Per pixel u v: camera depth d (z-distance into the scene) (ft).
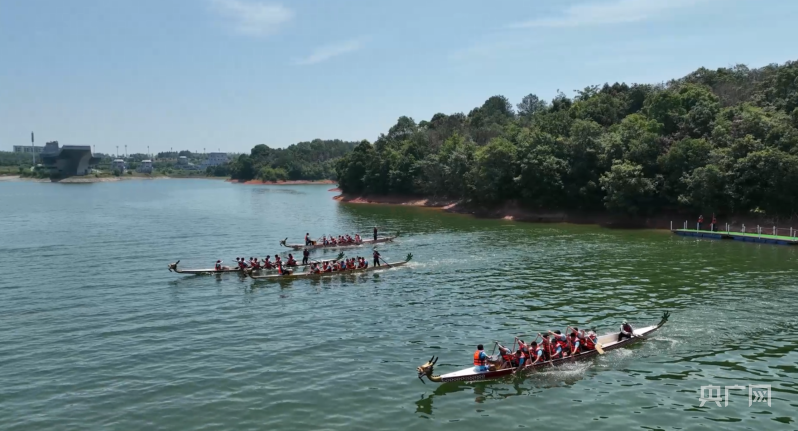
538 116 393.91
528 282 145.89
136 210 392.47
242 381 82.74
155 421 70.85
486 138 451.12
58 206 425.69
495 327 107.14
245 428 68.74
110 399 77.30
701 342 96.84
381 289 141.49
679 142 262.26
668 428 67.62
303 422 70.13
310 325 110.42
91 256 194.29
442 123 531.91
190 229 277.03
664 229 253.65
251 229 277.64
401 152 472.03
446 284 145.69
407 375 84.69
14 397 78.23
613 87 433.89
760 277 147.13
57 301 130.52
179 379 83.71
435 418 71.05
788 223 225.15
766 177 227.61
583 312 116.16
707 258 177.17
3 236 247.09
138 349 96.99
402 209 396.78
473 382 82.23
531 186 305.94
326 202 486.38
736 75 383.65
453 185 384.27
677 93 313.12
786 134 234.38
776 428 67.36
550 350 89.15
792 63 340.18
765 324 105.91
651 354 91.86
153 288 144.46
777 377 81.87
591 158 293.02
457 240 226.99
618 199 263.49
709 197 239.71
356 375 84.69
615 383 81.10
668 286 138.10
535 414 71.82
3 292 139.54
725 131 258.78
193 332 106.52
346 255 196.44
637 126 290.35
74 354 94.73
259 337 103.14
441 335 102.99
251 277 152.15
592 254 187.93
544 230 257.75
